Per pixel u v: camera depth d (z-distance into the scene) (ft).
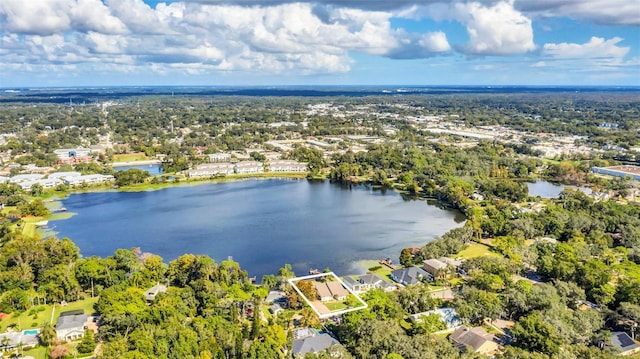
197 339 496.64
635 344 506.48
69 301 624.18
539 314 532.32
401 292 599.57
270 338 497.05
